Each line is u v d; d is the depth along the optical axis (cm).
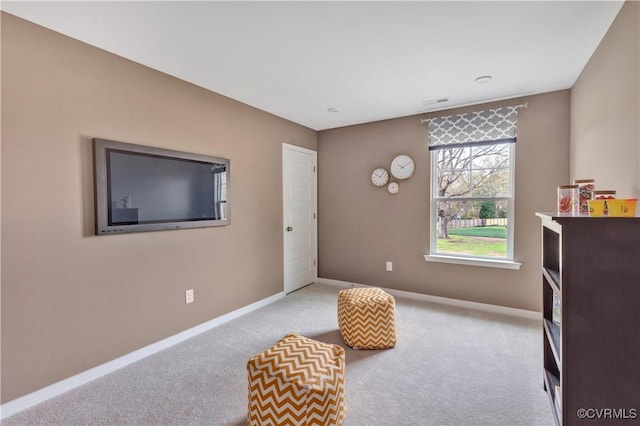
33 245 183
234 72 253
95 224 210
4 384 174
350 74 257
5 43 172
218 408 181
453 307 345
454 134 343
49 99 189
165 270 256
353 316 249
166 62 235
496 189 330
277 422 152
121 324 226
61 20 179
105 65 215
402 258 386
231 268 316
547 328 177
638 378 119
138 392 196
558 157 295
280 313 332
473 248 344
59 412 178
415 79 267
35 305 185
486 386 199
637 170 157
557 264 185
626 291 119
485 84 279
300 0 162
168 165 254
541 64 239
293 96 308
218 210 298
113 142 217
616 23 179
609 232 120
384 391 195
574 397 126
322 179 448
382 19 180
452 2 166
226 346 258
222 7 168
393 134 386
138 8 168
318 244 457
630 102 164
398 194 385
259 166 351
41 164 186
